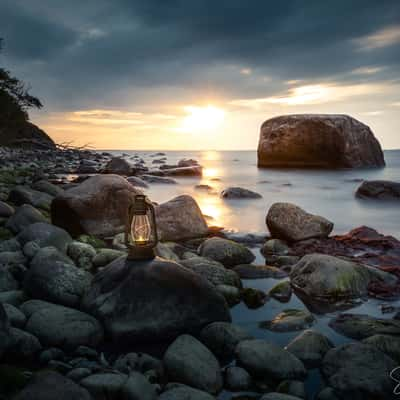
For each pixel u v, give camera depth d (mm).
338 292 5672
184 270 4691
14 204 11625
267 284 6297
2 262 6098
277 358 3686
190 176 30234
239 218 12688
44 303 4551
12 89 44219
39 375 2965
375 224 12312
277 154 36938
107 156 65625
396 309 5320
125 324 4246
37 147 57312
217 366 3646
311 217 9383
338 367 3625
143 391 3098
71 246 6914
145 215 4848
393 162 58812
